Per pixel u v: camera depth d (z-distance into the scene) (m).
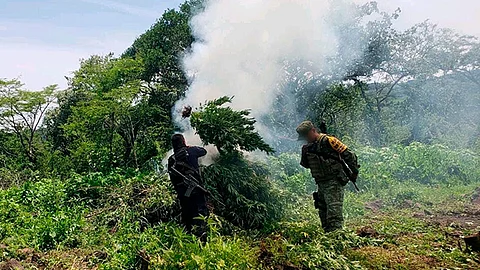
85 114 18.59
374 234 6.92
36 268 5.78
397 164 14.73
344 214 9.30
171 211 7.66
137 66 19.78
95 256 6.20
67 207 8.80
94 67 20.61
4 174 16.72
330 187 6.51
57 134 28.95
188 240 5.50
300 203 8.65
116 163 17.73
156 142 15.39
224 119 8.19
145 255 5.53
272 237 6.29
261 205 7.53
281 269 5.25
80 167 19.36
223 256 5.04
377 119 29.98
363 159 15.41
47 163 23.66
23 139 28.88
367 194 11.89
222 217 7.32
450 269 5.27
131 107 18.48
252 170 8.14
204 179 7.58
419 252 5.96
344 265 5.23
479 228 7.96
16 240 6.73
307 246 5.52
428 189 12.88
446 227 7.82
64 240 6.88
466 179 14.58
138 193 8.26
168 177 8.30
